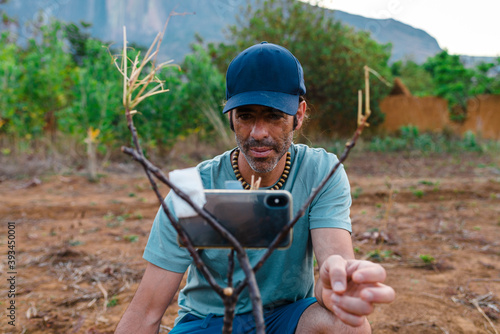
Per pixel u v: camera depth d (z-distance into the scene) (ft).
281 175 5.23
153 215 17.20
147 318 5.00
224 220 3.04
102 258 12.53
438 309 9.52
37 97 28.76
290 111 4.36
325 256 4.77
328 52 42.34
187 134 31.27
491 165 30.78
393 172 28.02
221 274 5.29
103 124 24.56
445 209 18.44
